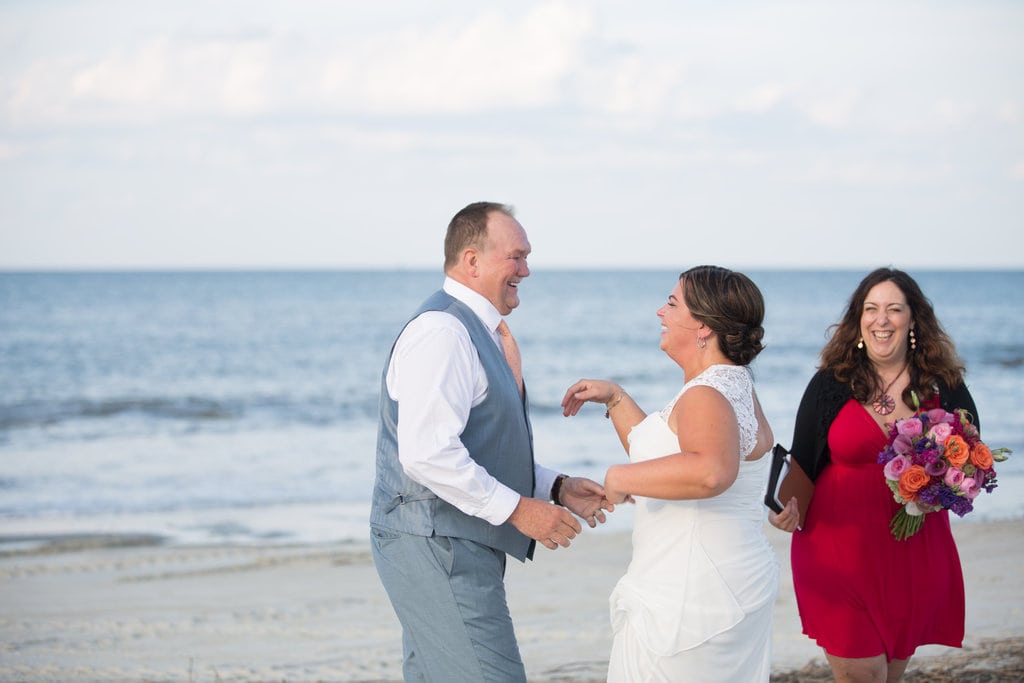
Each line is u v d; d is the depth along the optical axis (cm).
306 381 2825
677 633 302
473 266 354
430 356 329
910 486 356
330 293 8694
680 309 317
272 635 640
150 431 1911
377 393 2544
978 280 12825
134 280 12600
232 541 967
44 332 4381
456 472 321
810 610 387
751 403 308
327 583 782
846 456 384
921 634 383
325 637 634
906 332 386
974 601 654
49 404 2314
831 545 382
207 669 564
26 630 656
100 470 1432
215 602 729
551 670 534
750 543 311
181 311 5900
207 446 1683
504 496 324
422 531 335
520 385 365
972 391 2331
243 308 6284
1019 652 509
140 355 3519
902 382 389
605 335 4397
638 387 2766
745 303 312
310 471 1408
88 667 571
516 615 668
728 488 301
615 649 320
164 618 684
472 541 339
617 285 10794
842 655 379
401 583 340
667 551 309
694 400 299
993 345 3741
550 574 788
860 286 393
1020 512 1010
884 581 377
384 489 347
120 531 1020
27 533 1009
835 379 392
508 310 365
